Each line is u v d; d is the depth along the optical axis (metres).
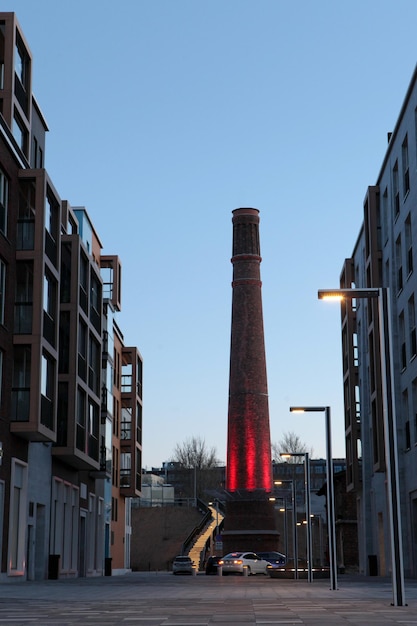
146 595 22.55
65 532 43.56
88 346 44.56
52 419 36.62
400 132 40.59
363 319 53.75
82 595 22.55
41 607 16.80
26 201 35.19
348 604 17.16
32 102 40.47
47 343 35.19
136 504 112.38
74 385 40.97
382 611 14.65
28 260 34.59
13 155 34.19
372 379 47.12
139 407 70.19
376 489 50.78
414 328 38.47
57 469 41.44
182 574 59.47
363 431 53.75
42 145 43.03
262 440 66.75
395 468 16.78
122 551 66.50
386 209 45.12
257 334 68.38
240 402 67.31
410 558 39.16
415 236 37.69
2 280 32.97
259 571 55.72
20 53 37.81
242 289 69.00
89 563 50.53
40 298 34.28
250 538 65.06
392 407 17.00
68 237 42.66
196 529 91.94
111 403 57.81
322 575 43.59
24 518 34.75
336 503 69.50
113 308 61.91
